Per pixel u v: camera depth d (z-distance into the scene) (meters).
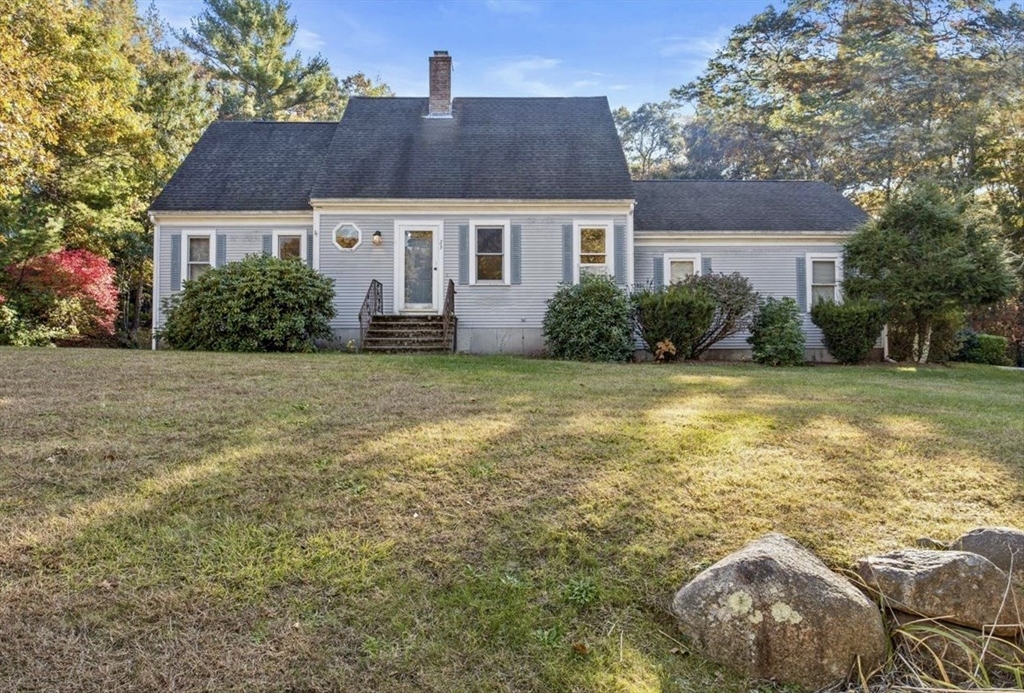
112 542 2.73
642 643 2.37
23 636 2.15
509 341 13.69
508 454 3.94
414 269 13.75
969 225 12.98
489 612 2.46
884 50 23.31
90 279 15.95
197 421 4.52
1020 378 10.97
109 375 6.49
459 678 2.13
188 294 11.96
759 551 2.56
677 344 12.39
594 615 2.50
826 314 13.26
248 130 16.42
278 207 13.91
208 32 30.62
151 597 2.39
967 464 3.89
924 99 22.56
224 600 2.41
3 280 14.91
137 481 3.33
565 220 13.70
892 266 13.11
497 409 5.32
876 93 23.41
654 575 2.72
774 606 2.30
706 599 2.42
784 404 5.95
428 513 3.13
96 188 16.64
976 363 16.25
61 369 6.84
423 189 13.66
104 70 16.06
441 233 13.69
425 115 16.08
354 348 12.84
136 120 16.89
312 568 2.64
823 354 14.55
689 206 15.68
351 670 2.12
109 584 2.45
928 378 10.00
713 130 30.83
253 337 11.73
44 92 12.67
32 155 11.66
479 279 13.75
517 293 13.72
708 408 5.60
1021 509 3.27
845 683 2.22
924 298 12.58
